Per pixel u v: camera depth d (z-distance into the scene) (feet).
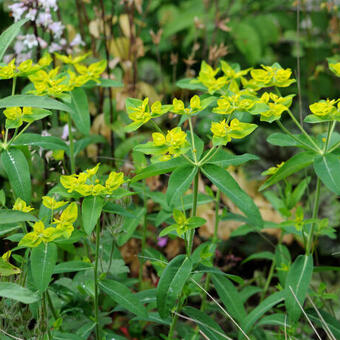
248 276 4.99
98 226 3.56
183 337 4.19
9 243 4.13
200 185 4.83
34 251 3.40
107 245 4.18
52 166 4.39
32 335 3.57
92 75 3.98
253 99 3.60
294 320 3.61
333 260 4.96
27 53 4.58
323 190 5.16
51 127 4.61
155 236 4.76
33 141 3.85
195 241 4.79
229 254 4.85
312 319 3.83
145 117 3.49
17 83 5.02
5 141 3.72
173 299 3.46
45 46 4.48
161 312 3.46
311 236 3.72
